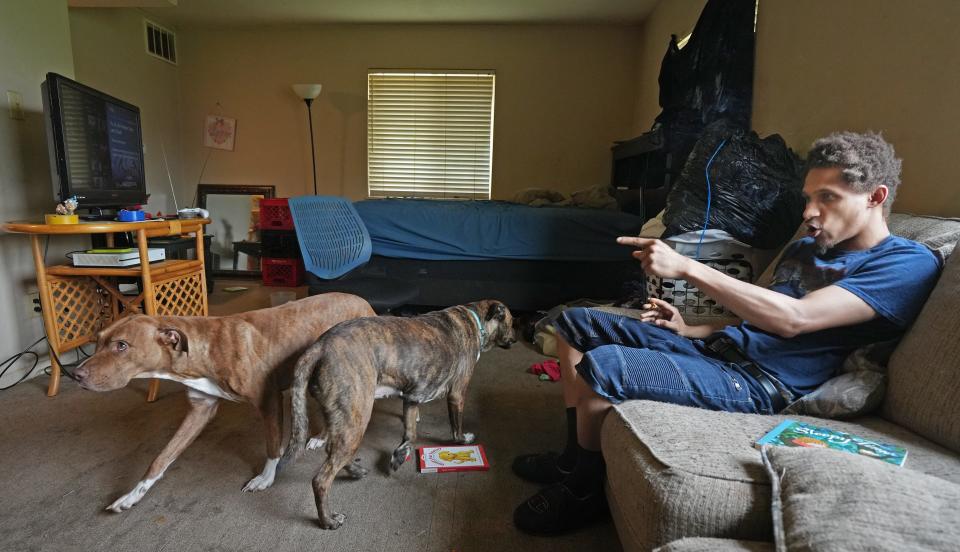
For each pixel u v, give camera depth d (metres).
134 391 2.05
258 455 1.56
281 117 4.87
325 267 2.31
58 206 1.91
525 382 2.22
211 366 1.27
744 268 1.89
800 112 2.16
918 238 1.13
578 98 4.70
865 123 1.74
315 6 4.21
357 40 4.73
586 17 4.38
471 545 1.18
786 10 2.28
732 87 2.66
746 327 1.20
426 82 4.77
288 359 1.37
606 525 1.26
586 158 4.78
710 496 0.77
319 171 4.94
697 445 0.87
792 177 1.86
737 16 2.62
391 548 1.16
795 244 1.24
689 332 1.33
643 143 3.47
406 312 3.25
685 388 1.06
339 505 1.32
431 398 1.46
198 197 4.94
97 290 2.24
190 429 1.38
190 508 1.29
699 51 2.95
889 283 0.96
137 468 1.48
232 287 4.24
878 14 1.67
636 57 4.60
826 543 0.58
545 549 1.17
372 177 4.95
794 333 0.97
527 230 3.05
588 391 1.15
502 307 1.70
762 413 1.06
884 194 1.00
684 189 1.97
